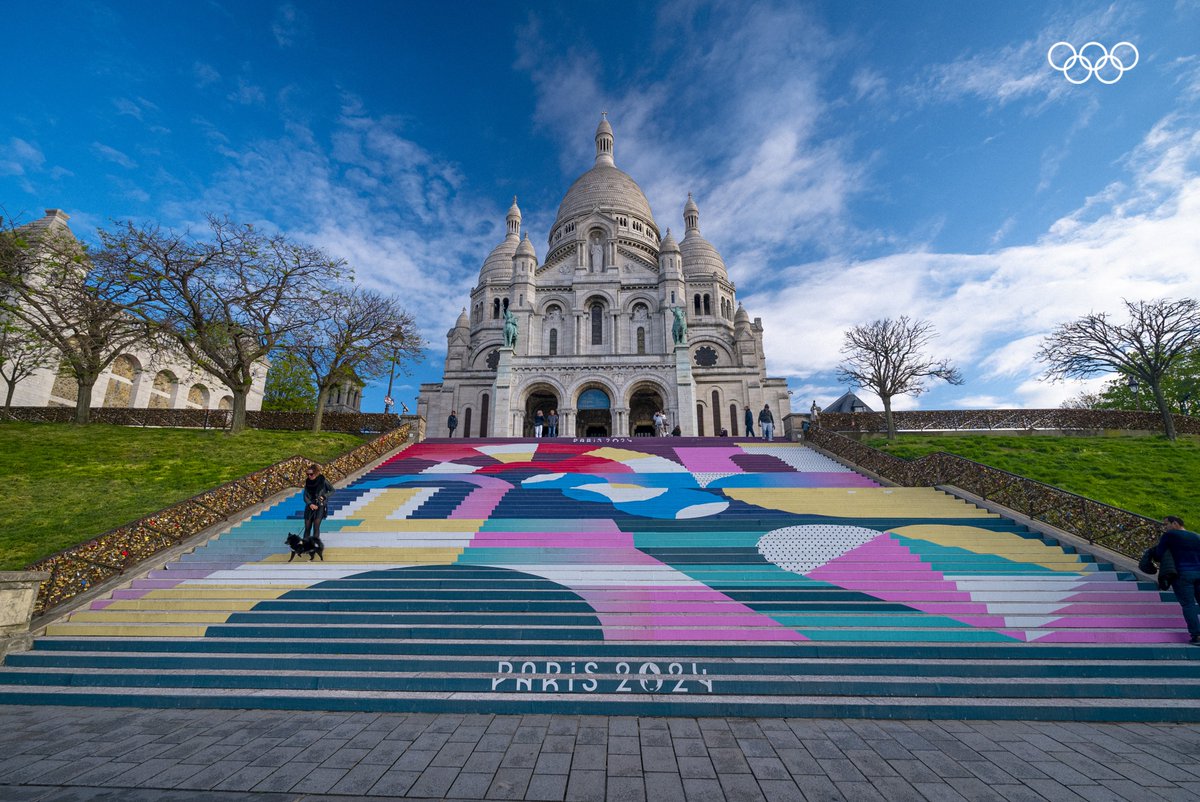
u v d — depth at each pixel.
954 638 8.57
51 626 9.02
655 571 11.03
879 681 7.04
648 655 7.98
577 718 6.43
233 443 23.88
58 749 5.50
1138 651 8.03
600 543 12.98
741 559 11.76
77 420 25.52
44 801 4.39
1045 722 6.41
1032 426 28.56
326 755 5.34
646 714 6.56
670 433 38.44
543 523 14.14
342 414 29.72
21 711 6.76
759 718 6.48
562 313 48.94
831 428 28.95
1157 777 4.96
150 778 4.82
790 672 7.43
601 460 22.36
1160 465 21.20
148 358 38.62
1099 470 20.66
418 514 15.32
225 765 5.10
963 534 12.83
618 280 48.53
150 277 23.36
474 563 11.99
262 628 8.76
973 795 4.58
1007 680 7.24
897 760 5.28
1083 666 7.53
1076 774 5.01
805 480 19.28
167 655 8.06
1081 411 28.41
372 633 8.63
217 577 10.90
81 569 10.00
